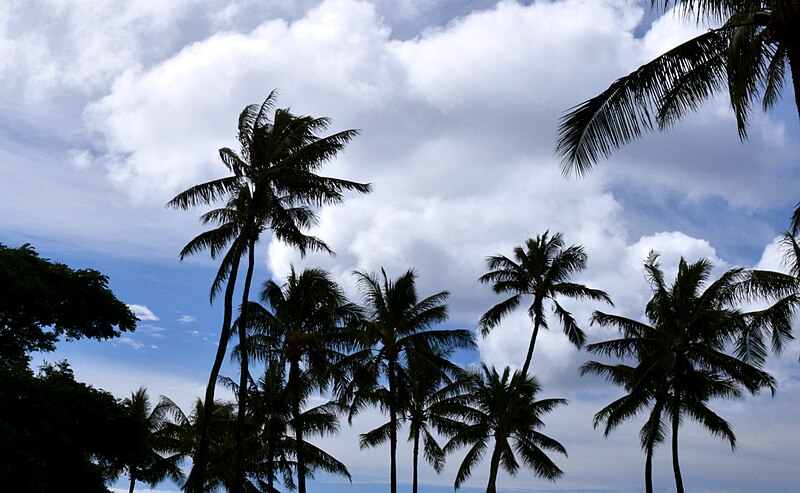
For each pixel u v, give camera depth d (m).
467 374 41.47
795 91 8.84
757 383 35.75
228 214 27.73
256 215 27.31
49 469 23.55
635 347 38.72
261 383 43.12
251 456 43.59
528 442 44.88
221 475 44.16
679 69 9.98
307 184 27.56
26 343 29.72
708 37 9.88
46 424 24.08
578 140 10.33
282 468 43.84
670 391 41.16
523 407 44.47
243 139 27.00
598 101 10.09
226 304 26.69
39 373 26.84
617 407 40.88
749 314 34.09
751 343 24.47
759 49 9.20
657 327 38.59
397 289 39.44
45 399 24.95
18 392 24.77
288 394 42.34
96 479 25.75
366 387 38.88
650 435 39.88
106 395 27.42
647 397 40.53
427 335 38.75
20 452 22.41
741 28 9.12
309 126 27.47
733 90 9.68
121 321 31.31
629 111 10.16
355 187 27.94
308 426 43.16
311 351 36.47
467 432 44.53
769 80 10.88
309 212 28.44
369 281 39.88
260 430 44.34
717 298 36.44
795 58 8.88
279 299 37.22
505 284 38.94
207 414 25.53
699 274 37.94
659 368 36.81
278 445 43.75
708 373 38.25
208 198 27.45
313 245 28.88
